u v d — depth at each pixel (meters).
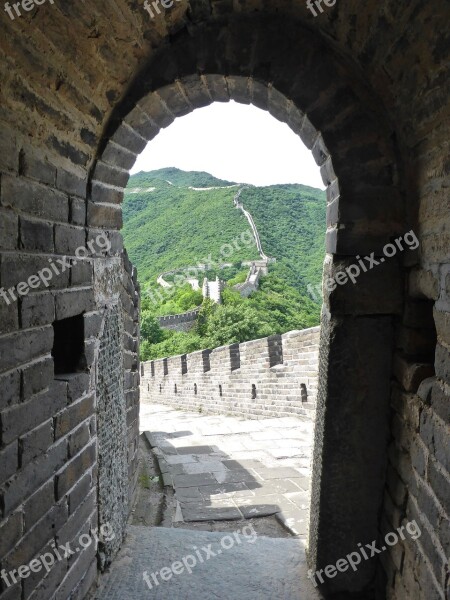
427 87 1.76
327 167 2.52
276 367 8.47
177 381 12.94
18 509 1.77
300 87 2.37
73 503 2.29
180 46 2.44
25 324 1.82
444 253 1.80
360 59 2.19
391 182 2.35
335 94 2.34
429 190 1.98
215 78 2.51
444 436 1.72
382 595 2.45
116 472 3.04
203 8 2.30
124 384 3.39
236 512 4.07
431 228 1.95
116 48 2.14
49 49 1.78
